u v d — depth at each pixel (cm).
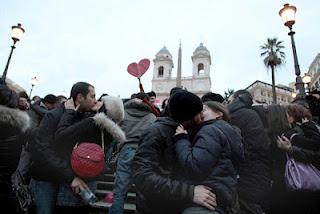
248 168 283
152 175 187
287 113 319
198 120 213
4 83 285
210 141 189
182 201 182
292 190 284
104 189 550
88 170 252
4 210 228
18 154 242
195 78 6581
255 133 290
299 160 293
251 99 324
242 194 278
